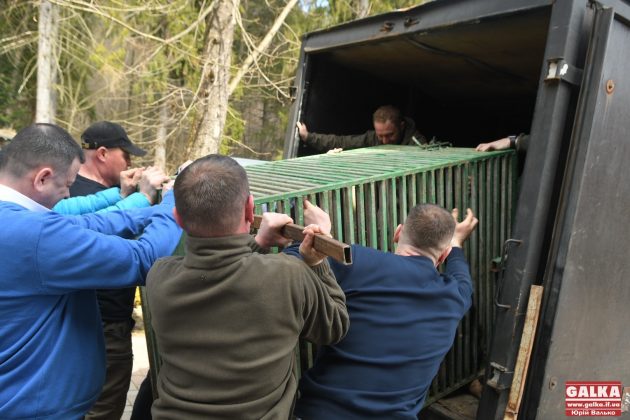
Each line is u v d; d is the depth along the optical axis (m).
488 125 5.49
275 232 1.73
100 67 11.80
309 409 1.83
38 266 1.61
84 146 2.80
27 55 12.70
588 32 2.20
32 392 1.65
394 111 3.84
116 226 1.95
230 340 1.49
